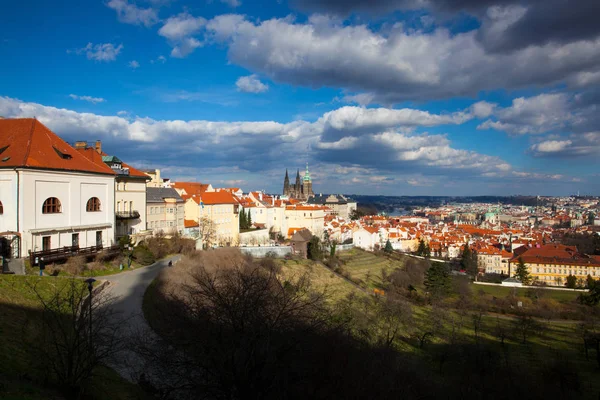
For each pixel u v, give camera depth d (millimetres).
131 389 34094
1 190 64375
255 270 44875
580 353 90562
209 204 138125
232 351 28484
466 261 192500
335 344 35406
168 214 117438
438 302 120812
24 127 71625
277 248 138000
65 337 30219
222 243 134250
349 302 88188
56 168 68312
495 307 129125
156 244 92312
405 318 94750
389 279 142875
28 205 64062
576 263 197250
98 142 102438
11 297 40688
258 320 29969
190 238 110562
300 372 31422
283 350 30344
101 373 34750
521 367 78438
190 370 30625
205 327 30109
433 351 82688
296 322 32812
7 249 61125
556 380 71312
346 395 33844
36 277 48406
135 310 49750
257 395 28672
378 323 87000
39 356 30656
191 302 34500
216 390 29375
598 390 70562
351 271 144875
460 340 88625
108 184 80312
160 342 32625
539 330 104188
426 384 58188
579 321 119562
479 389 64250
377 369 43188
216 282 44500
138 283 63219
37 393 25969
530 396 65062
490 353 77812
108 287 59719
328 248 164750
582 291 156375
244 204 189875
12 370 28188
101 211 78500
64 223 70312
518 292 152500
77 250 68625
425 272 157750
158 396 33062
